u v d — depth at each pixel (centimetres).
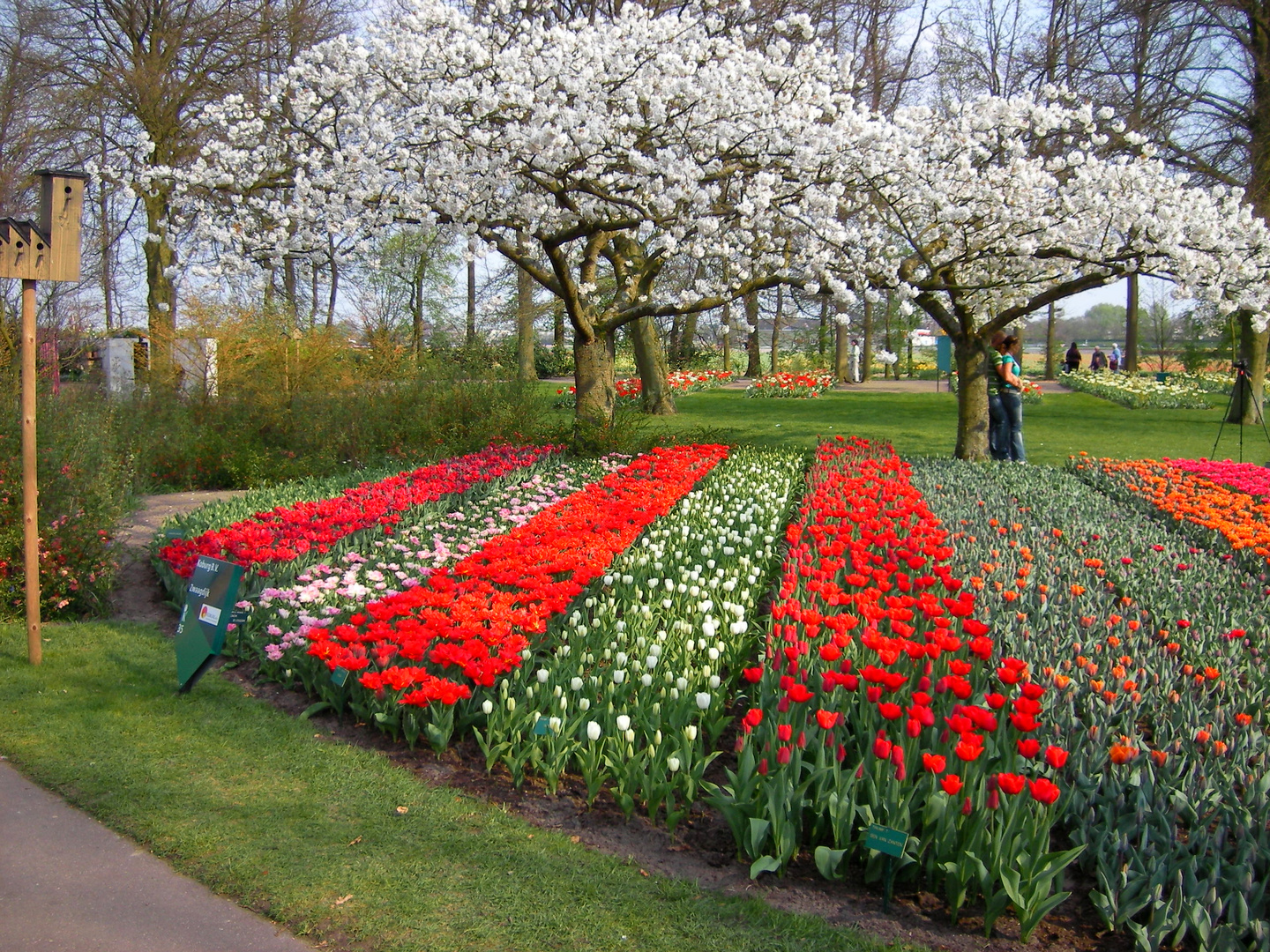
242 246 1198
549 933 302
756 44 1616
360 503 793
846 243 1235
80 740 439
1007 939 303
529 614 469
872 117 1354
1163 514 878
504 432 1310
